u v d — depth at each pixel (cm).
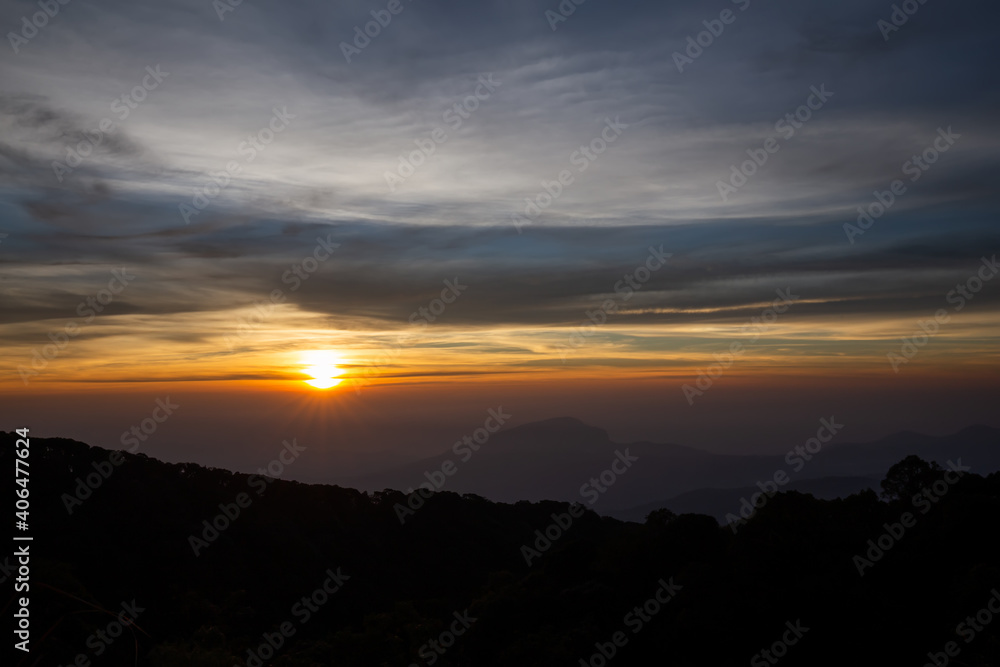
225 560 5294
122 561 4819
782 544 3334
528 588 4084
